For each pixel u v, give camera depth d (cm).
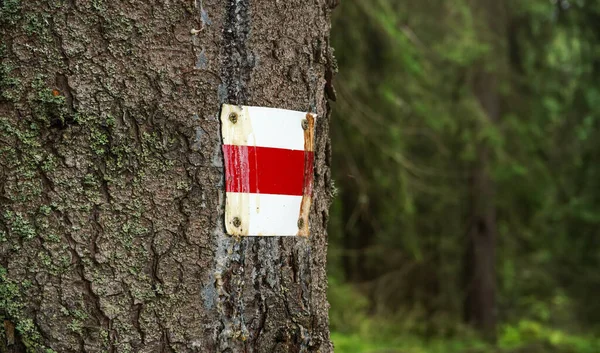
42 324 132
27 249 132
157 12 138
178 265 139
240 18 145
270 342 148
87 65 134
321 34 159
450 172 1008
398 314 976
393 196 706
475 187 1028
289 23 151
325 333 159
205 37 141
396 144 650
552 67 1002
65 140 133
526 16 964
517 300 1152
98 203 134
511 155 954
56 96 133
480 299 1032
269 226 148
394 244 983
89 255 134
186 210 139
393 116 680
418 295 1053
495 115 984
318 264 159
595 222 1052
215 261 142
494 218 1041
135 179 136
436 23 778
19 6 133
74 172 133
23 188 132
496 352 859
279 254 150
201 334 141
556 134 1025
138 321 136
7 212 132
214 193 142
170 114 138
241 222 144
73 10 134
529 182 975
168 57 138
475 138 855
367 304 930
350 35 591
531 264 1154
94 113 134
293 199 152
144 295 137
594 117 998
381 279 998
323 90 160
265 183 147
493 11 929
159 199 137
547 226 1087
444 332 983
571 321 1099
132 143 136
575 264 1127
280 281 150
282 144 150
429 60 723
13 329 132
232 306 144
